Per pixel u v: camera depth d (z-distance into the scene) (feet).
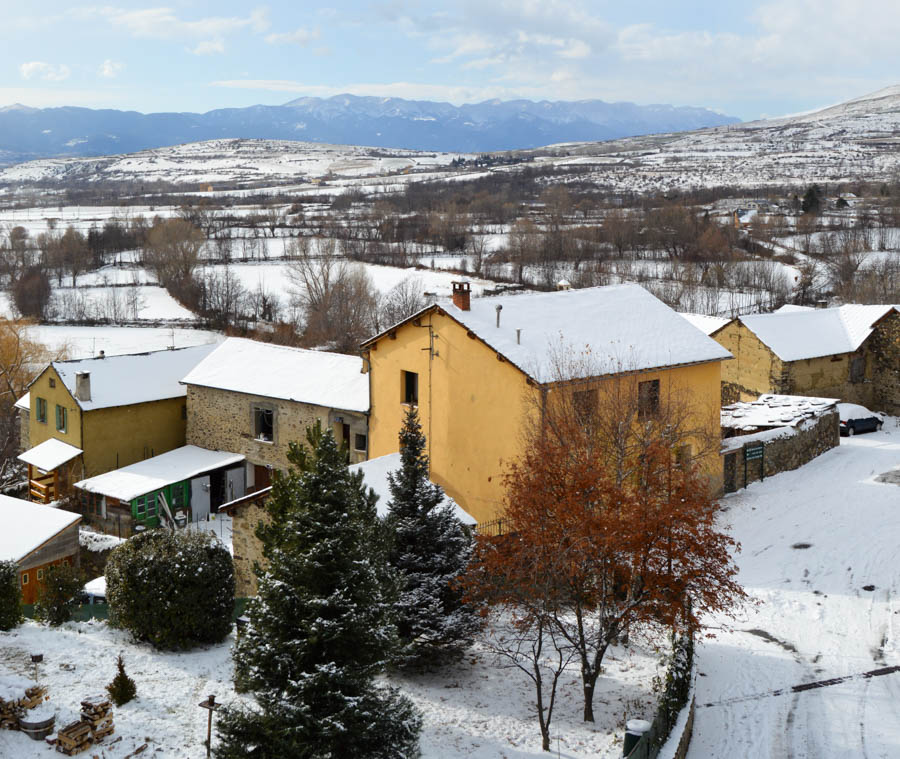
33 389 146.41
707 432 99.45
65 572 74.90
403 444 70.79
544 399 89.61
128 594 66.69
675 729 59.26
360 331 240.12
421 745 57.93
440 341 103.65
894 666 72.33
